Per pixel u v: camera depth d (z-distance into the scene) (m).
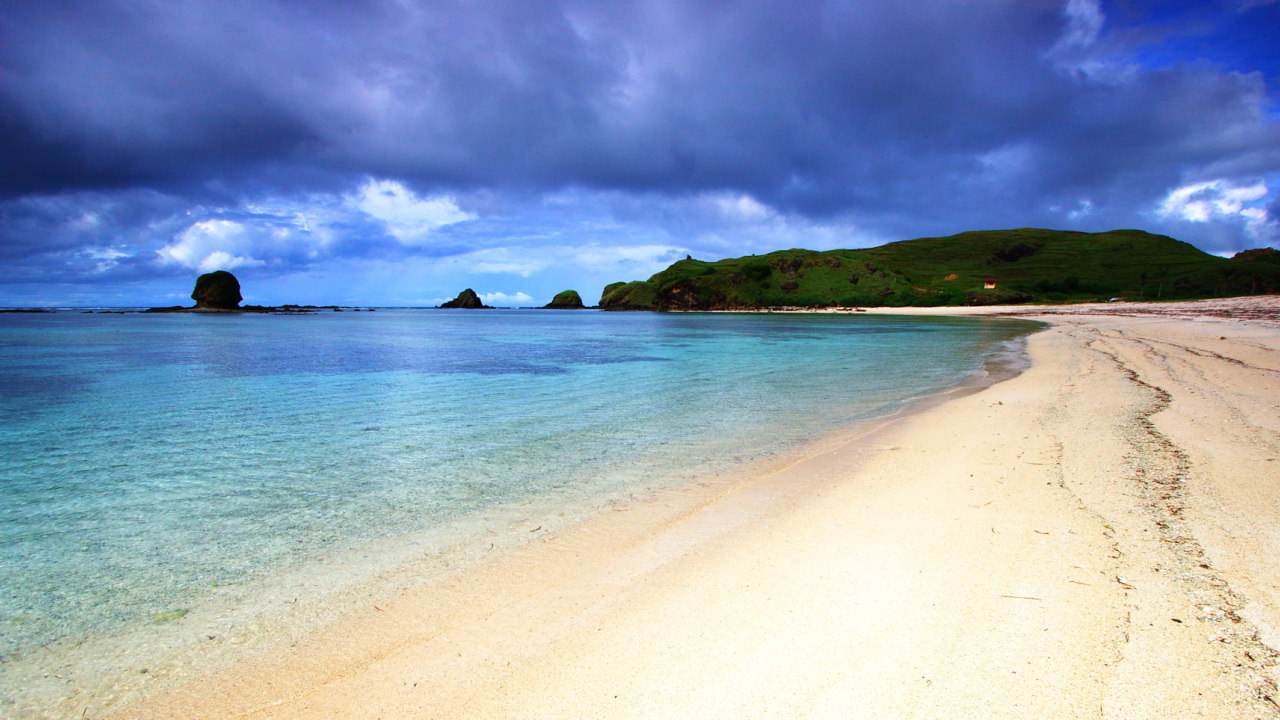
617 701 3.34
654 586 4.76
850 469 8.20
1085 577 4.50
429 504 7.27
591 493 7.57
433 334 54.91
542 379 20.56
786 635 3.91
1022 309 94.25
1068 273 177.12
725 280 163.25
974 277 173.25
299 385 19.22
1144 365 18.64
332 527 6.55
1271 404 11.13
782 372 21.88
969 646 3.68
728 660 3.67
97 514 7.10
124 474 8.87
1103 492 6.44
